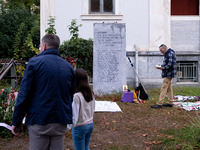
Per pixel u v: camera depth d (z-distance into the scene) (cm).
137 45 1025
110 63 801
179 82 1056
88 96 275
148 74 1014
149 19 1025
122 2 1024
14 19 1341
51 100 227
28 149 388
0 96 459
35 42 1327
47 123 224
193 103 723
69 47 914
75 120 264
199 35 1128
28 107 231
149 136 446
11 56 1272
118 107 654
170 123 526
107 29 797
